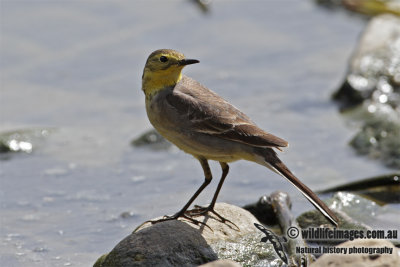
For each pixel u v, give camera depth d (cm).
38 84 1708
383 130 1402
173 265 901
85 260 1051
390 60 1616
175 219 1013
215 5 2103
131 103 1634
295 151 1408
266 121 1531
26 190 1288
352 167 1327
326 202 1155
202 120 986
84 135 1498
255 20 2022
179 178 1328
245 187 1286
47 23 1986
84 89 1691
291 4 2114
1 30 1939
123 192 1278
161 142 1451
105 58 1812
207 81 1705
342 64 1762
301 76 1720
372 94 1558
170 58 1006
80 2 2127
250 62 1798
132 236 932
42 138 1470
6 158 1411
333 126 1495
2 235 1127
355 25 1973
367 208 1139
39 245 1096
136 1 2136
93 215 1194
